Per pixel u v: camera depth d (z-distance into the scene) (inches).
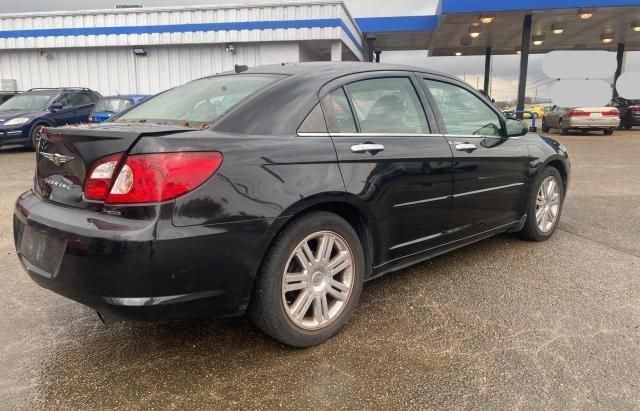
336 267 114.0
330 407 90.0
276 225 98.7
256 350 110.0
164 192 87.7
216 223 91.6
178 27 705.6
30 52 768.9
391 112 129.8
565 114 770.2
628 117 868.6
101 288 88.2
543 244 185.0
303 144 106.2
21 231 106.1
